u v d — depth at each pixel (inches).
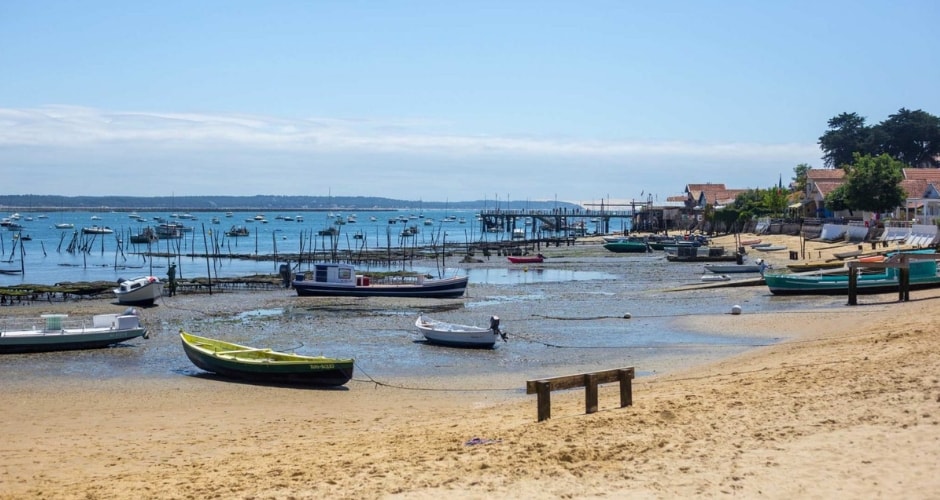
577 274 3233.3
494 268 3575.3
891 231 3275.1
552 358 1400.1
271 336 1679.4
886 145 5821.9
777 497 490.0
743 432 628.4
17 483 698.8
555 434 674.2
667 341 1537.9
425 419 933.2
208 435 889.5
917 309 1642.5
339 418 977.5
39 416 1010.7
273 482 605.6
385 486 561.3
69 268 3663.9
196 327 1814.7
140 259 4163.4
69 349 1505.9
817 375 847.1
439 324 1636.3
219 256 4069.9
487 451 636.1
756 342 1471.5
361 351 1497.3
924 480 494.6
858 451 554.6
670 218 6673.2
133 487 637.9
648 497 504.7
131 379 1259.2
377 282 2662.4
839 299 2068.2
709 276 2851.9
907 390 703.7
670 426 667.4
